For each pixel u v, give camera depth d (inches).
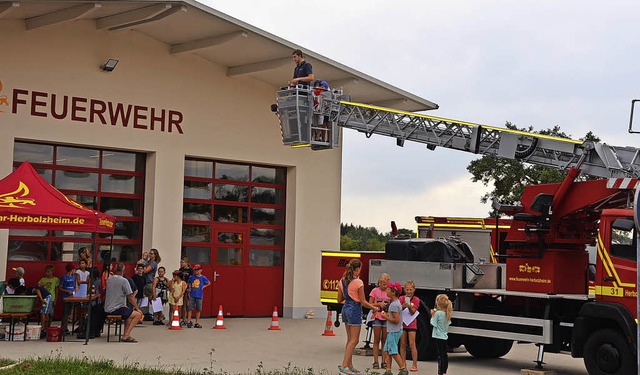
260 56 929.5
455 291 625.3
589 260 645.9
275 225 1023.0
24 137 821.9
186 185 951.6
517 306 616.7
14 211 653.3
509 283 610.9
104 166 891.4
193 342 723.4
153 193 906.7
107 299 704.4
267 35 867.4
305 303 1019.9
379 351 667.4
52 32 844.0
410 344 582.2
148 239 905.5
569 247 597.6
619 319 522.0
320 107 698.8
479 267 641.6
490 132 638.5
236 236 987.3
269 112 1007.6
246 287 991.0
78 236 866.8
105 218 693.9
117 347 667.4
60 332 693.9
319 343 748.0
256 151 991.6
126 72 893.2
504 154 616.1
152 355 625.3
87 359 565.9
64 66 850.1
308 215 1031.6
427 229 900.0
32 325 730.2
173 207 920.3
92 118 865.5
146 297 867.4
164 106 920.3
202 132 948.6
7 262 816.3
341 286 544.4
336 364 606.5
